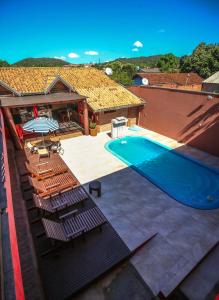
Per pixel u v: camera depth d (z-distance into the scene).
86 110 19.23
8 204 5.43
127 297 6.59
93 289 6.82
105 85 23.62
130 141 19.53
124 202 10.88
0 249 4.37
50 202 10.01
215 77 29.98
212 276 7.29
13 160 14.54
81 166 14.55
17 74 21.14
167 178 13.61
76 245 8.11
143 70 74.38
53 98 18.23
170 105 18.73
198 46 63.34
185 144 18.36
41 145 16.45
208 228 9.23
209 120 15.82
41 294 6.40
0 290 3.61
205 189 12.49
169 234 8.88
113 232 8.81
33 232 8.59
